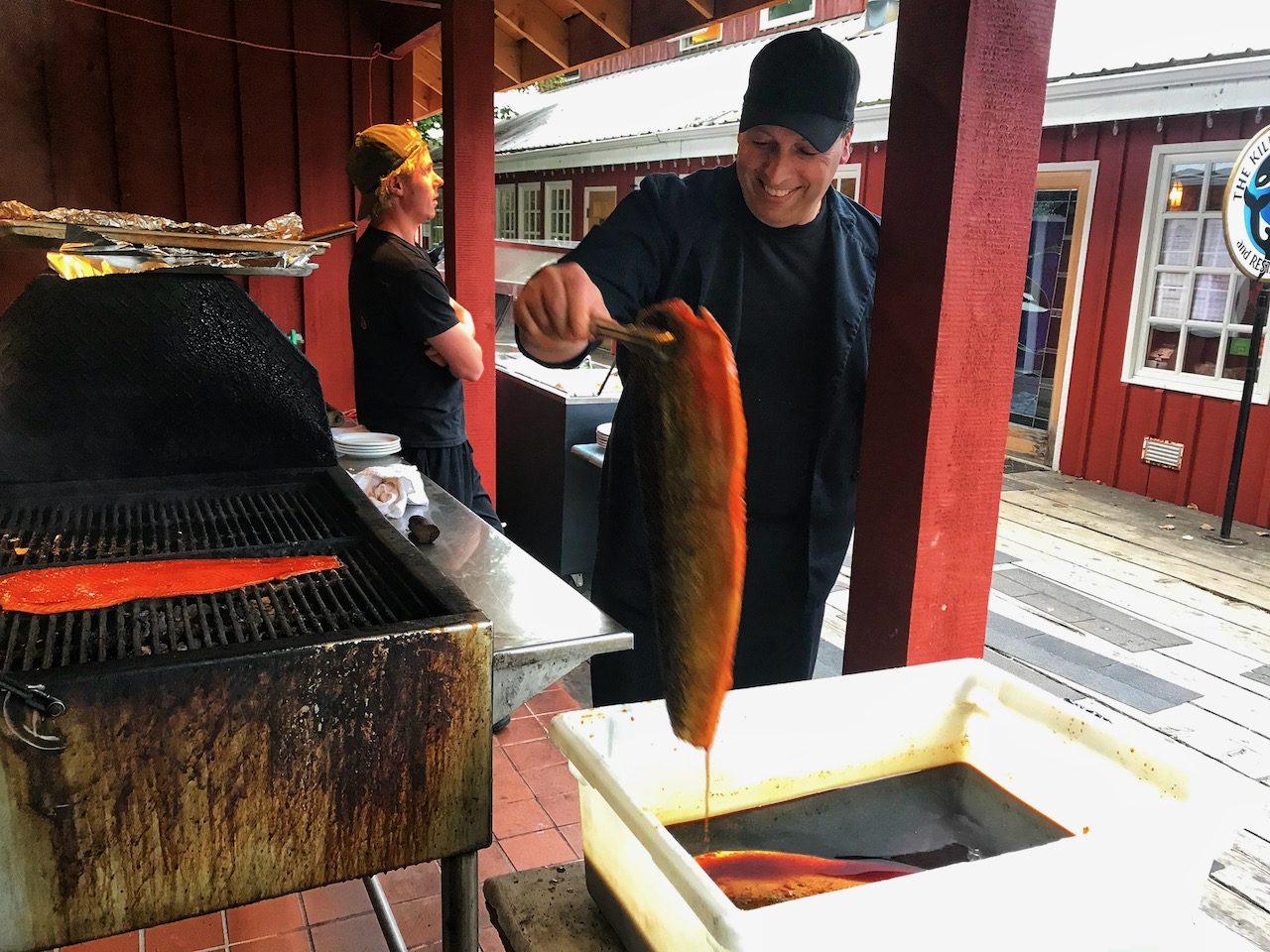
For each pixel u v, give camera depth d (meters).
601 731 1.16
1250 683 3.70
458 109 3.77
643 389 1.01
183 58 4.41
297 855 1.22
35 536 1.72
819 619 2.04
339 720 1.21
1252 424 6.14
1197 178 6.40
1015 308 1.57
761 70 1.63
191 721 1.12
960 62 1.42
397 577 1.51
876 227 1.96
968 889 0.87
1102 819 1.17
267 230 2.04
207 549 1.66
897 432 1.61
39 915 1.10
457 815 1.32
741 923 0.78
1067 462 7.52
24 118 4.14
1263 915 2.37
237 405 2.10
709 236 1.76
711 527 0.97
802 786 1.30
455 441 3.15
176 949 2.04
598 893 1.14
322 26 4.73
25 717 1.04
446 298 2.94
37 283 1.90
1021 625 4.27
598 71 13.12
